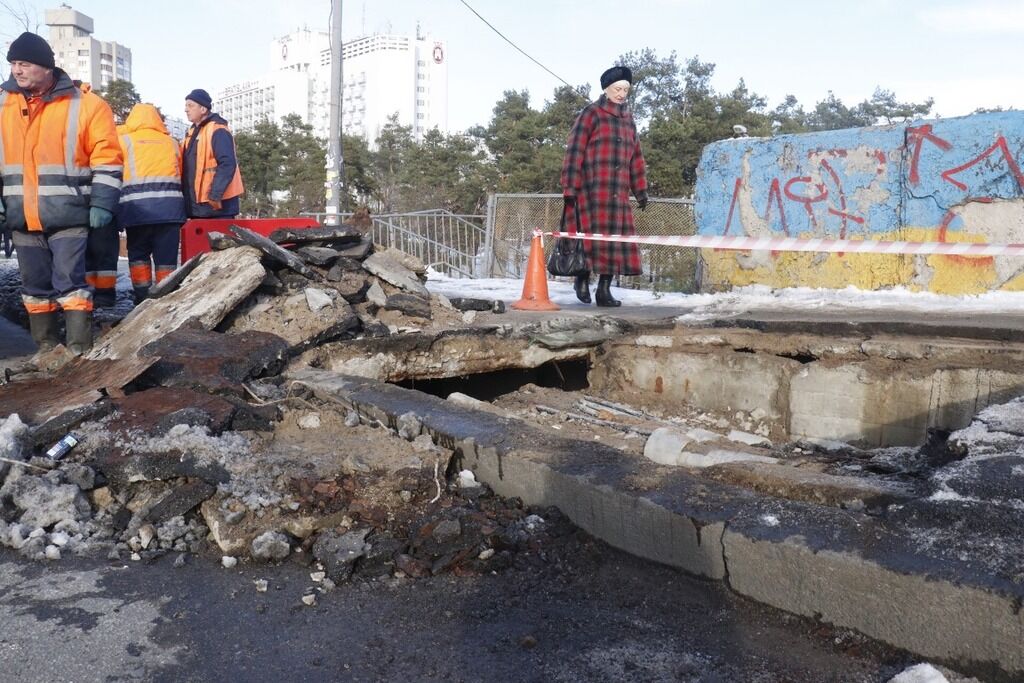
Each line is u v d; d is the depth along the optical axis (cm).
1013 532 250
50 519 341
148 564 319
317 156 4053
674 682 246
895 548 259
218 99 16888
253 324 558
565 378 718
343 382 498
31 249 560
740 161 898
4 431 378
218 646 264
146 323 548
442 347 602
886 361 572
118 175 548
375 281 656
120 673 247
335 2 1766
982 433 337
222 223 754
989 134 734
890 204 799
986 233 744
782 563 275
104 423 404
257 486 356
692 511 300
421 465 380
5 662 250
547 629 278
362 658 259
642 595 298
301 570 317
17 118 527
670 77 3403
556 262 784
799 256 859
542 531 338
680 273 1148
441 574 315
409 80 14000
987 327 563
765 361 621
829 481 320
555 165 3170
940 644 244
